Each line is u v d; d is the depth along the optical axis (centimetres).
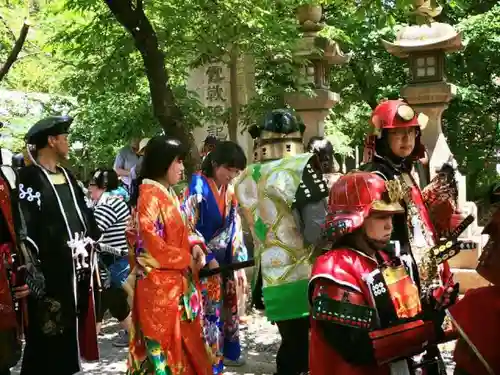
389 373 221
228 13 615
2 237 356
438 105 695
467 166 1138
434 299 230
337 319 211
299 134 378
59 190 395
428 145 694
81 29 665
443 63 700
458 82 1094
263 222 354
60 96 1077
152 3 618
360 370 218
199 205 431
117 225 546
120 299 385
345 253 224
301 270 345
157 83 576
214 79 819
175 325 343
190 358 354
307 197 338
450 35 678
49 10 744
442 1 595
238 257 450
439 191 322
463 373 218
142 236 339
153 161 349
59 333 382
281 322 365
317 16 766
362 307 210
